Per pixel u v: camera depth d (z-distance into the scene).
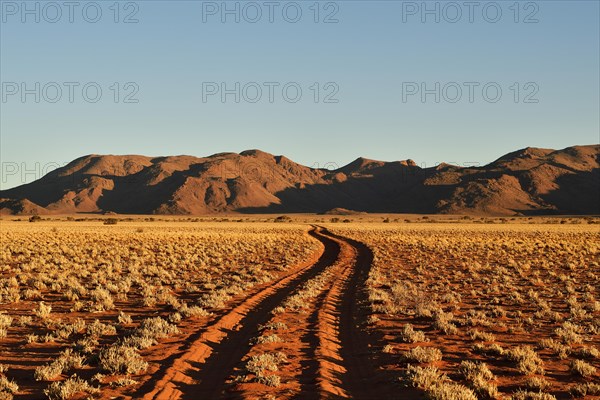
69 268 32.53
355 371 12.04
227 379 10.98
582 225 137.88
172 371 11.34
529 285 27.30
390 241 66.81
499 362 12.55
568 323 16.45
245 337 15.38
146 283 26.47
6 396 9.75
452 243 62.06
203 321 17.38
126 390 10.16
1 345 14.25
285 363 12.23
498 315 18.98
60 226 115.75
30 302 21.09
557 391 10.38
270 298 22.77
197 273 32.12
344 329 16.84
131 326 16.70
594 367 11.94
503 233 91.88
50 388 9.92
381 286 26.75
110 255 42.34
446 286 27.00
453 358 12.90
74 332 15.73
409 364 11.84
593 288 25.02
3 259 38.28
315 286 25.41
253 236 76.00
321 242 68.44
